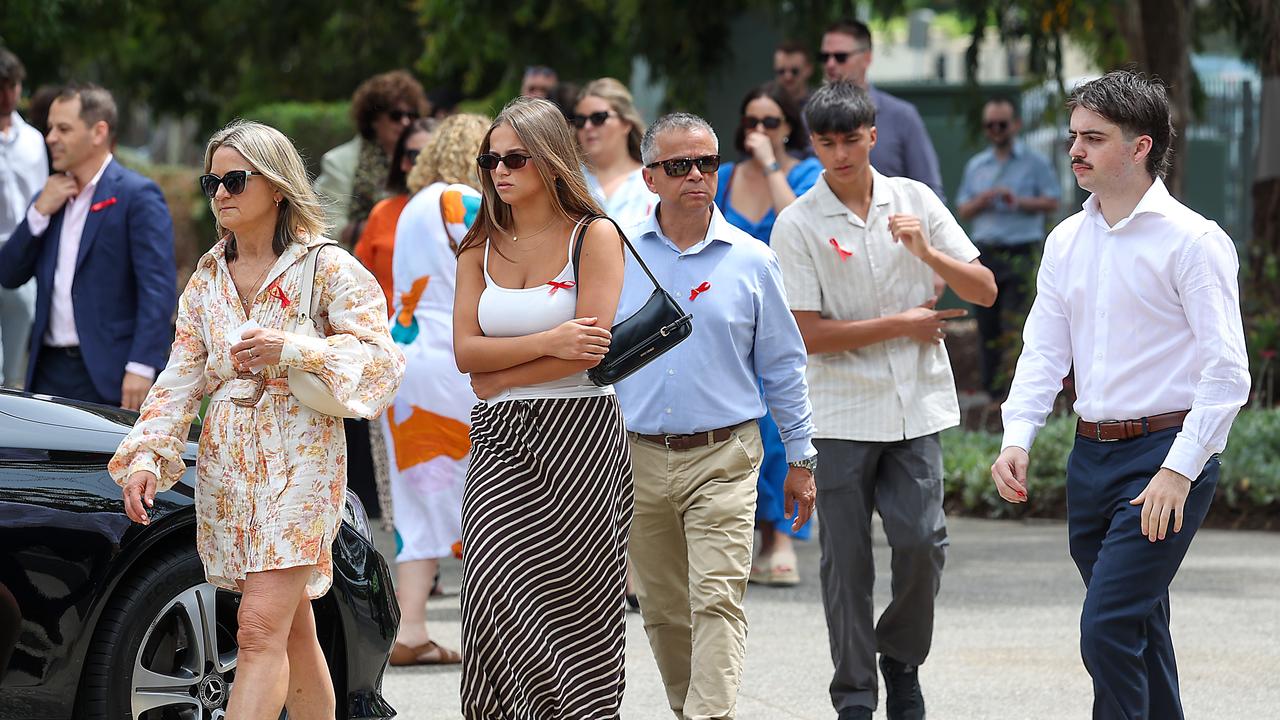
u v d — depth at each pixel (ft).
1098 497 56.54
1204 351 54.19
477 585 56.90
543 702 57.26
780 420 67.05
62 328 92.58
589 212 58.23
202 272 59.00
